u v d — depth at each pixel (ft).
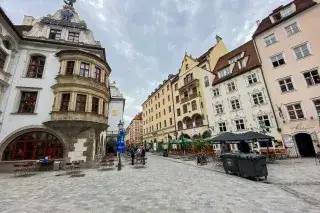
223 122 85.66
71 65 57.21
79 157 50.93
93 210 17.65
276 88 67.41
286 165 42.11
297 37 64.23
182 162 61.72
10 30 51.44
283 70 66.33
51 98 53.88
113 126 119.55
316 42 59.57
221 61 99.60
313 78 59.11
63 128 51.03
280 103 65.57
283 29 68.39
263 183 27.07
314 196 19.88
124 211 17.17
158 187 26.45
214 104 91.45
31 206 19.08
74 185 29.09
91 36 68.08
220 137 43.98
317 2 60.80
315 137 55.67
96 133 58.90
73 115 50.49
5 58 50.98
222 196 21.15
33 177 37.37
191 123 111.86
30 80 53.93
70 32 65.51
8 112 49.37
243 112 77.20
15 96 51.26
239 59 83.10
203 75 101.91
